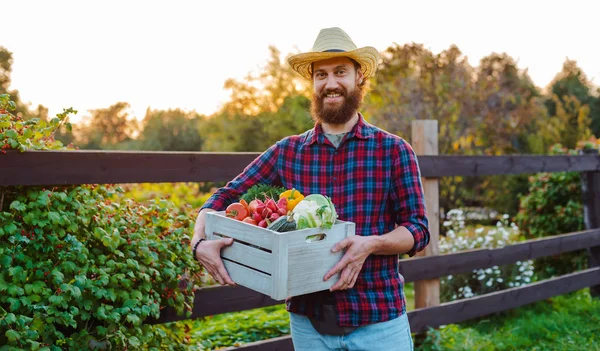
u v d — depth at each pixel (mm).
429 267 4496
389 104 11391
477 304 4840
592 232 5902
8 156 2668
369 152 2275
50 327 2600
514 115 12273
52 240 2676
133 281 2926
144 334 2918
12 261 2617
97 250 2865
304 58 2250
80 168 2877
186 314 3178
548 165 5531
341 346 2230
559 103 15328
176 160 3234
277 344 3668
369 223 2248
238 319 4828
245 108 15352
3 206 2770
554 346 4773
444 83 11367
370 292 2219
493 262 4930
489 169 4941
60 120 2988
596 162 6125
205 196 7676
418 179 2250
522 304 5219
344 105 2244
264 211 2070
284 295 1918
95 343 2670
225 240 2119
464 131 11477
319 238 2021
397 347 2244
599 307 5750
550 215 7039
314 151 2344
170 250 3102
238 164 3504
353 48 2277
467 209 11812
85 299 2721
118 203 3416
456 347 4520
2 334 2508
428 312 4496
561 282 5570
